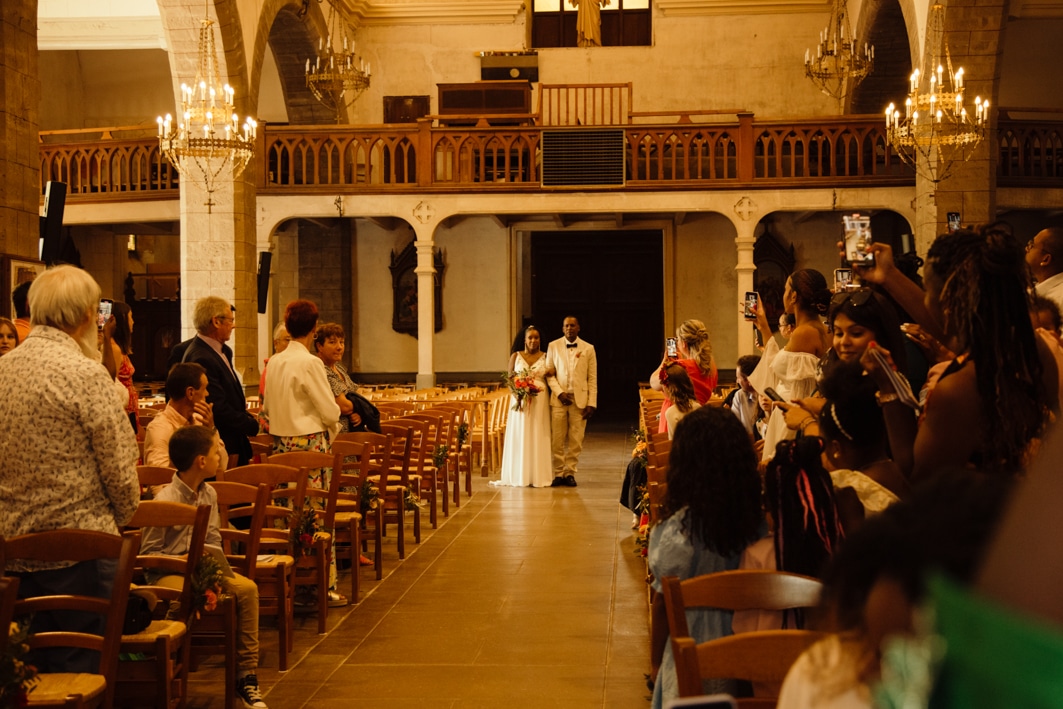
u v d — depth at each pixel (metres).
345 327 21.08
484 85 19.12
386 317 21.22
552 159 17.11
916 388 3.97
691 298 20.84
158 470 5.07
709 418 3.12
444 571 7.62
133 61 22.44
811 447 3.03
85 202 17.80
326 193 17.34
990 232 2.88
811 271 4.77
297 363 6.57
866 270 3.49
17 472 3.46
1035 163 17.47
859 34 18.47
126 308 7.02
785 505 3.00
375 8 20.97
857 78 18.59
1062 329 3.74
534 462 12.18
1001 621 0.52
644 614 6.34
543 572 7.56
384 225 20.08
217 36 14.93
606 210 17.06
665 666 3.03
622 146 16.97
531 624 6.12
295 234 21.19
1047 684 0.49
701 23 20.59
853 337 3.54
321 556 5.91
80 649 3.49
